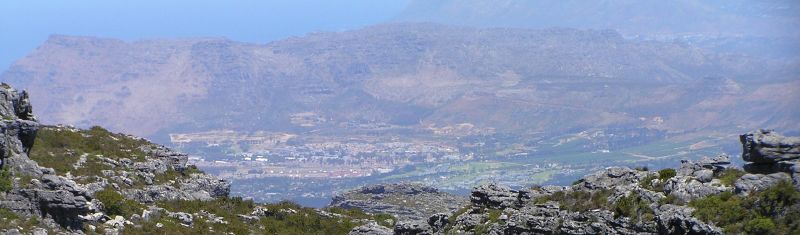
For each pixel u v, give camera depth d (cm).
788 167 7775
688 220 7712
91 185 10425
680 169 8562
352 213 12562
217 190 12275
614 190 8725
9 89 9669
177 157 12362
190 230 10081
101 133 12412
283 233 11069
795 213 7444
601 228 8294
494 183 9931
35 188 8681
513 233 8838
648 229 8044
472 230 9325
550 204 8931
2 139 8731
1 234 7931
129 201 10250
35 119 9875
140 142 12531
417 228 9788
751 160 8012
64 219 8650
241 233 10575
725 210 7700
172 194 11425
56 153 11062
